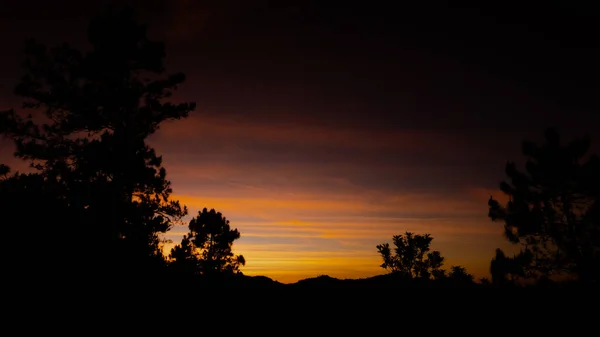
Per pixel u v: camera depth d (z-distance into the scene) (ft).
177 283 64.85
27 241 53.36
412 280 86.48
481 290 70.33
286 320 54.49
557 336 47.01
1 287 46.55
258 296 66.08
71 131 84.99
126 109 84.58
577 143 70.90
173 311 52.75
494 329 49.80
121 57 84.58
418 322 53.67
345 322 54.24
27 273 49.47
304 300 64.80
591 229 68.54
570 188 70.90
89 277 53.62
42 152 79.00
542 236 72.02
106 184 77.51
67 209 64.90
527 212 71.87
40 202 61.05
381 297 66.80
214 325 50.42
